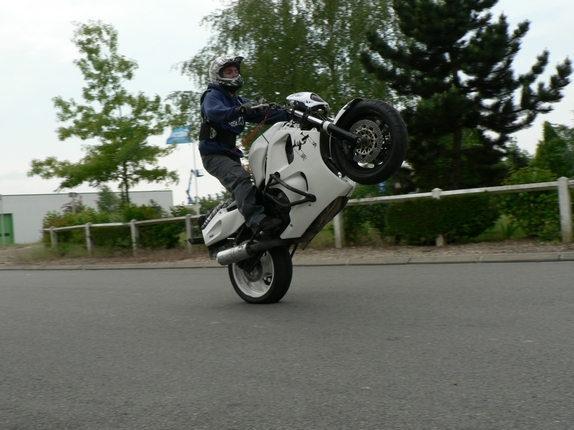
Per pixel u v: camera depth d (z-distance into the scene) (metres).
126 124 28.62
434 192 12.40
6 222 51.12
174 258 15.50
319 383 4.07
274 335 5.48
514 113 19.94
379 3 25.66
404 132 5.73
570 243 10.82
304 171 6.19
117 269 14.62
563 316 5.43
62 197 52.62
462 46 20.31
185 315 6.78
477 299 6.48
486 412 3.39
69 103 29.03
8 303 8.70
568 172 20.69
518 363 4.18
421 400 3.63
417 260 10.85
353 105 6.00
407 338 5.04
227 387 4.14
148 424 3.59
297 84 25.22
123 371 4.71
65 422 3.74
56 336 6.16
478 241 12.21
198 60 26.86
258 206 6.58
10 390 4.45
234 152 6.96
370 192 15.69
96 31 28.75
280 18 25.94
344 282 8.56
